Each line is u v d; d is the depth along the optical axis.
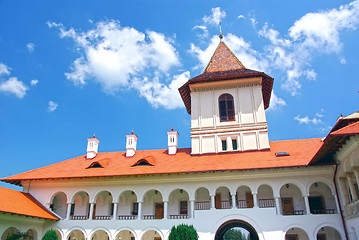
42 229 26.50
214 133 30.11
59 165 31.59
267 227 23.06
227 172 25.19
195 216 24.56
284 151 27.17
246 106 30.47
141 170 26.86
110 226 25.78
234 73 31.58
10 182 28.81
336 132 16.12
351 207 20.22
